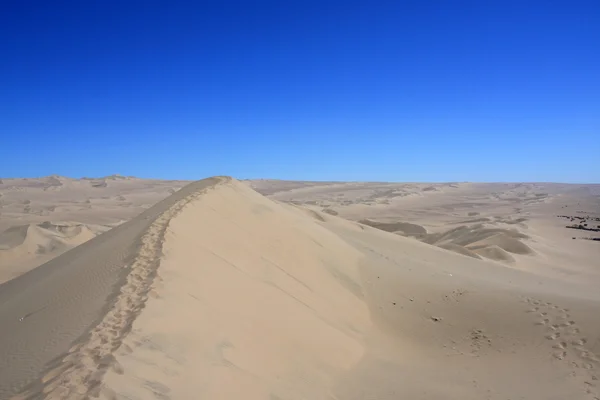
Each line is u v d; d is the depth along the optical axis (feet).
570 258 122.31
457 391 29.60
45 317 26.48
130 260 32.53
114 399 16.46
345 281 51.34
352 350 34.58
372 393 28.02
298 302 38.83
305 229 61.93
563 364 33.35
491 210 278.46
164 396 17.99
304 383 26.27
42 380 17.58
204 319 26.13
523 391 29.60
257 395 22.02
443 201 350.84
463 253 100.53
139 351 20.06
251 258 43.68
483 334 40.47
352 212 264.52
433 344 39.75
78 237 111.55
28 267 86.79
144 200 291.79
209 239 42.55
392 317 45.24
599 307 41.57
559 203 320.50
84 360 18.76
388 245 82.79
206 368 21.52
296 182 513.45
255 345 26.89
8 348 23.08
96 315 23.94
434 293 49.83
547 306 43.21
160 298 25.96
